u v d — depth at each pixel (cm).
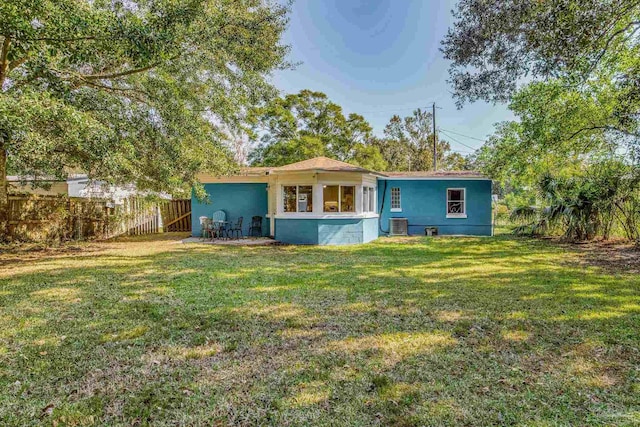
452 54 704
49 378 280
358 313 436
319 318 418
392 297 509
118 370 293
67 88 609
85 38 486
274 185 1302
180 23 632
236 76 852
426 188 1490
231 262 816
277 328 387
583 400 244
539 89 970
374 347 334
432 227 1480
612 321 401
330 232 1173
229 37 765
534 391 256
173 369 294
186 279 633
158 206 1497
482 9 624
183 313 439
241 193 1377
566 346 334
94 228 1309
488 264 782
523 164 1180
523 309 448
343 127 2586
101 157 669
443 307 458
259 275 668
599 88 928
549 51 571
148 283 602
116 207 1395
